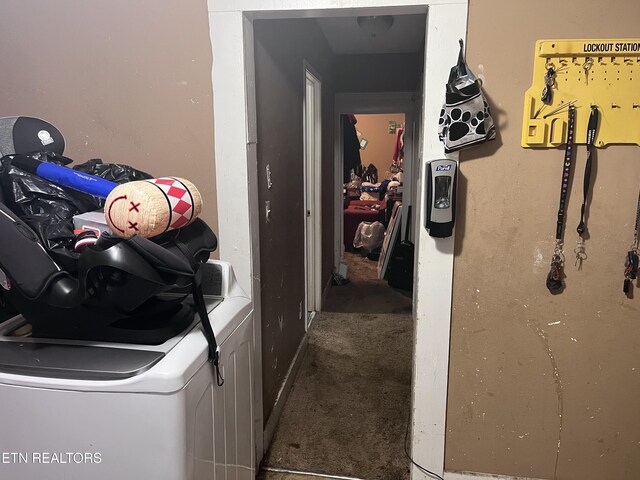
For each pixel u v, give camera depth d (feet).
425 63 5.12
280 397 8.07
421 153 5.55
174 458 3.16
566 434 5.73
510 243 5.34
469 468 6.03
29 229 3.16
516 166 5.16
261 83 6.35
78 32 5.57
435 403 5.86
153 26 5.42
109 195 3.22
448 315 5.58
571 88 4.91
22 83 5.79
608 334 5.39
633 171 5.00
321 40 11.96
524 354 5.59
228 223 5.73
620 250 5.18
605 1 4.71
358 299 14.35
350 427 7.70
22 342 3.50
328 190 14.40
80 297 3.03
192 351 3.40
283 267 8.20
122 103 5.65
